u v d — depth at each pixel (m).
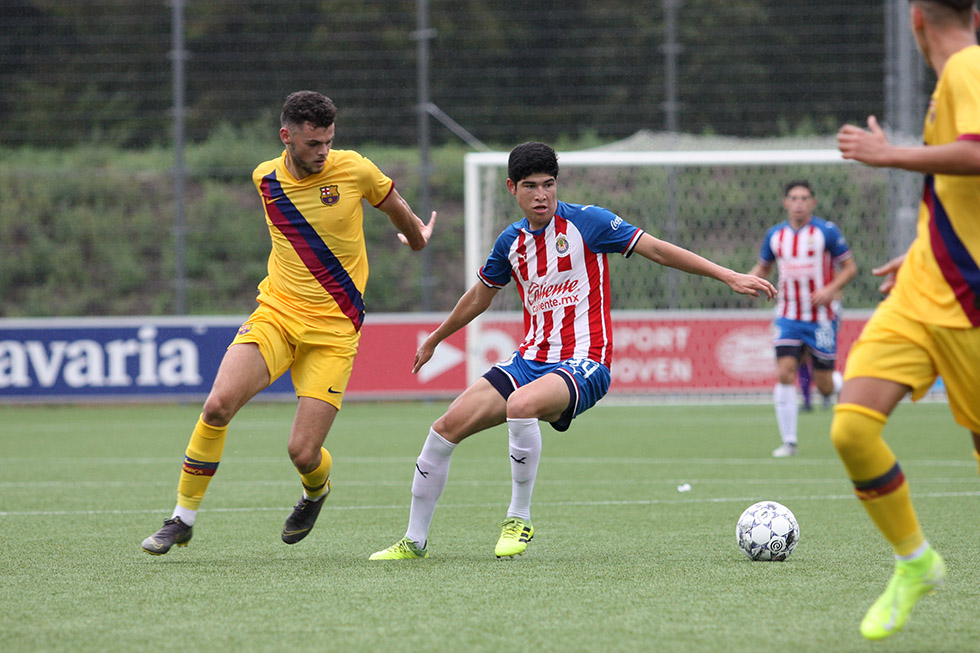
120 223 72.38
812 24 76.06
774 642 12.67
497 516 24.22
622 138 73.56
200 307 70.94
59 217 72.19
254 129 76.56
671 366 55.62
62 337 55.38
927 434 43.12
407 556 18.64
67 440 43.56
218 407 18.05
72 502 26.69
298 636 13.03
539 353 19.11
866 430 12.27
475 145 64.31
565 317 18.97
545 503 26.08
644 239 18.42
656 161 53.62
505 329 55.50
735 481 30.14
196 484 18.36
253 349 18.61
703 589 15.73
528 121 74.44
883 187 63.75
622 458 36.22
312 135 17.97
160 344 55.72
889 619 12.26
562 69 75.56
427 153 61.56
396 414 53.97
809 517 23.39
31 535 21.53
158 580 16.66
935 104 12.24
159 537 18.08
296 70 76.75
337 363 19.00
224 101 77.25
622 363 55.66
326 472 19.28
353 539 21.12
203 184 75.00
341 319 19.11
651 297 63.72
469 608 14.51
